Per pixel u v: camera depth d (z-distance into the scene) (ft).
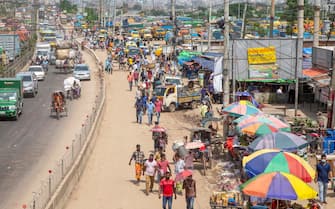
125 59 261.85
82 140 85.97
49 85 189.26
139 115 121.60
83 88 182.09
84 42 378.12
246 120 78.84
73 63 237.45
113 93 171.22
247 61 131.75
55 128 112.98
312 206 54.85
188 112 135.95
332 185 67.31
